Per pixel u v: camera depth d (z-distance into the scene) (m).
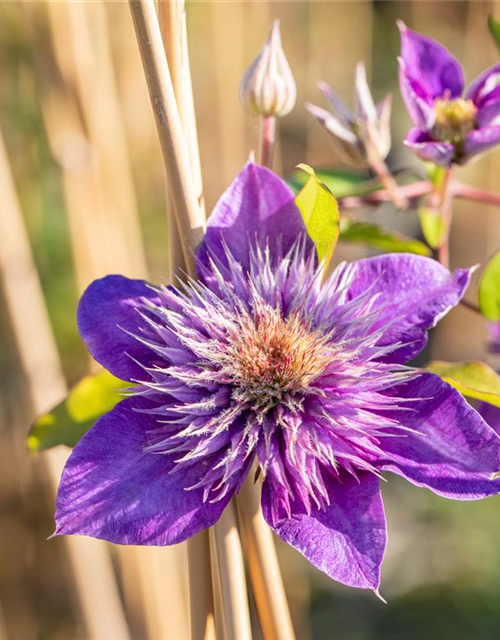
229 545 0.36
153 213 0.85
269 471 0.35
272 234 0.37
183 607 0.66
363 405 0.36
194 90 0.85
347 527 0.34
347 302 0.37
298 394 0.36
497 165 0.80
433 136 0.43
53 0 0.47
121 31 0.70
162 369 0.36
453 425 0.35
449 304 0.37
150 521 0.35
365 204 0.46
